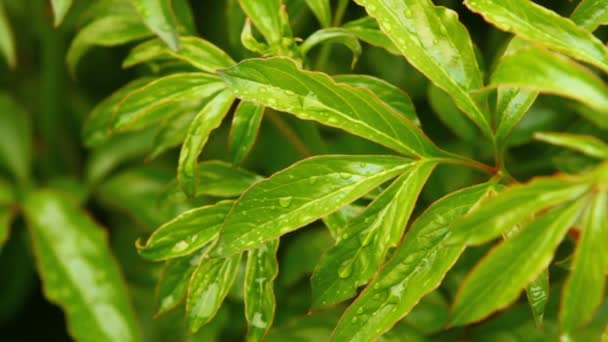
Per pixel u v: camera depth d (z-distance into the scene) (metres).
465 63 0.69
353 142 0.83
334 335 0.67
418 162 0.69
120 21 0.77
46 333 0.94
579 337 0.75
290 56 0.72
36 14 0.88
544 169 0.81
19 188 0.89
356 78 0.73
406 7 0.69
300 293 0.83
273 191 0.67
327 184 0.68
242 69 0.68
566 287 0.63
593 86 0.62
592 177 0.62
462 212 0.68
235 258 0.71
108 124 0.80
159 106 0.75
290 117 0.78
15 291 0.91
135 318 0.81
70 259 0.83
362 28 0.73
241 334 0.84
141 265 0.87
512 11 0.68
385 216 0.68
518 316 0.79
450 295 0.80
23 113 0.91
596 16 0.71
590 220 0.63
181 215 0.71
